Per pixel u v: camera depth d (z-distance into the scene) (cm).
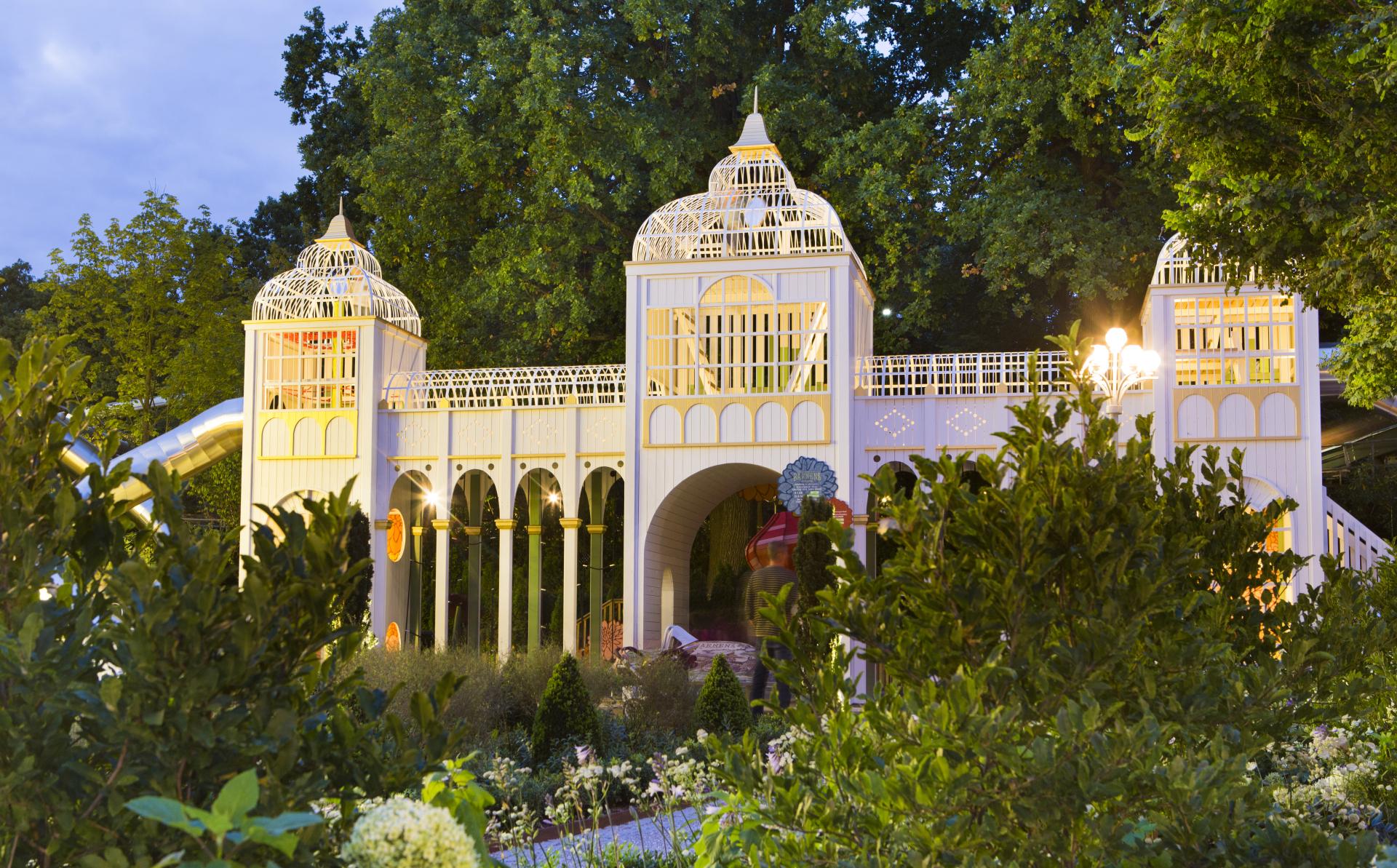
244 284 3506
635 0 2528
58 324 3128
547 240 2666
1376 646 433
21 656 264
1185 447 499
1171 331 1870
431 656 1250
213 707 272
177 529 297
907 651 368
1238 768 294
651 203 2858
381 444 2145
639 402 2028
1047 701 347
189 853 268
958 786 304
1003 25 2969
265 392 2186
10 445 307
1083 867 313
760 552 1873
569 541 2058
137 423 3152
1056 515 378
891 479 399
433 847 240
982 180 2719
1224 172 948
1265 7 841
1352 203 861
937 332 2964
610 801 904
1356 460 2998
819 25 2753
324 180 3472
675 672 1232
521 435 2108
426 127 2697
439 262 2833
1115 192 2794
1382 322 1303
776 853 354
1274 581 487
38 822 278
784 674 393
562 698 991
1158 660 366
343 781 301
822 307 2092
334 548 304
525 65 2638
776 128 2692
